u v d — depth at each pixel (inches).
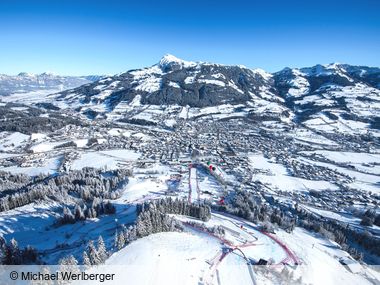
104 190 7185.0
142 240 4254.4
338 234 5718.5
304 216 6722.4
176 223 5083.7
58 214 6072.8
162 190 7716.5
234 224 5757.9
